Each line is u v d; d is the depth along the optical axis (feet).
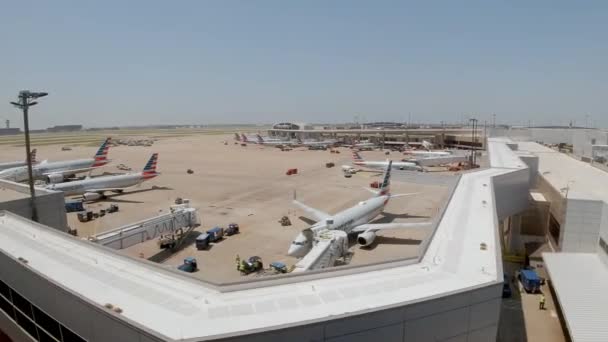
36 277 73.56
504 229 214.90
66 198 284.20
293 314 61.93
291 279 74.28
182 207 198.39
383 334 60.13
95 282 74.08
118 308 63.00
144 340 54.60
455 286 72.49
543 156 343.67
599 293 116.47
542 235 205.87
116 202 273.75
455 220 121.19
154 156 325.21
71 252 90.63
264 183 346.13
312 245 149.07
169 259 162.91
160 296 68.44
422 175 274.36
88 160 395.96
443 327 65.10
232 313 62.39
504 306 127.65
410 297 67.72
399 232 201.36
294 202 220.64
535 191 247.09
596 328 98.02
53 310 70.90
